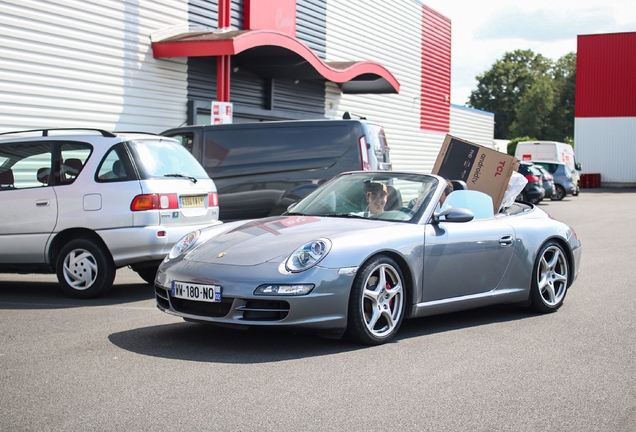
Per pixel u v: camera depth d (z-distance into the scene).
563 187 28.27
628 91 42.75
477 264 5.52
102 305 6.32
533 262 5.99
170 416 3.33
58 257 6.65
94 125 11.77
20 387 3.77
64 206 6.57
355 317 4.64
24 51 10.45
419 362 4.41
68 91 11.23
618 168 43.28
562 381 4.08
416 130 25.89
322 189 5.94
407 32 24.62
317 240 4.68
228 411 3.41
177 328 5.30
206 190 7.18
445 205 5.51
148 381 3.90
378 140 9.73
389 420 3.34
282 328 4.46
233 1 15.16
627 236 13.44
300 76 16.73
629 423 3.40
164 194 6.64
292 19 17.38
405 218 5.29
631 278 8.27
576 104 43.88
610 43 42.91
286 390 3.77
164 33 13.16
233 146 9.80
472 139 31.92
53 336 5.00
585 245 11.86
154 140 7.00
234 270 4.54
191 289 4.61
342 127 9.47
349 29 20.58
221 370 4.14
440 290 5.26
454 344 4.93
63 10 11.04
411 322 5.70
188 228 6.84
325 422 3.29
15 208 6.65
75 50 11.32
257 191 9.66
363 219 5.31
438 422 3.33
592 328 5.56
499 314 6.12
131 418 3.30
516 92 100.31
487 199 5.95
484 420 3.38
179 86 13.63
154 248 6.51
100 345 4.73
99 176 6.58
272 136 9.70
